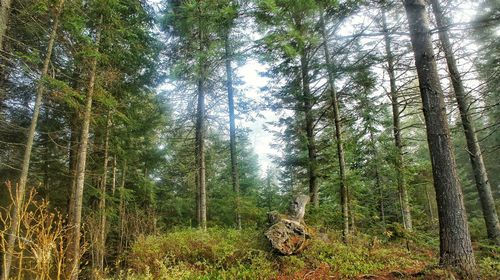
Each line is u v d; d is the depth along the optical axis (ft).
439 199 21.61
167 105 46.09
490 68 35.04
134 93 42.83
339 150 38.81
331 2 28.63
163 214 58.90
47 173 43.34
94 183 46.47
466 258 20.10
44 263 11.67
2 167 39.32
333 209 39.99
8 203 38.06
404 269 25.59
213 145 60.54
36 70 31.86
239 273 24.53
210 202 54.29
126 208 44.62
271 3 24.75
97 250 31.60
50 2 27.12
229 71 52.19
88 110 33.60
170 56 45.16
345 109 47.24
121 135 42.86
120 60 37.45
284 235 27.86
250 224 46.83
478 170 34.53
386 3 32.50
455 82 35.94
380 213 57.72
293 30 28.09
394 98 48.08
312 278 24.14
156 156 47.78
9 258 20.95
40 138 42.39
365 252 29.68
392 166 45.09
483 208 33.83
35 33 31.45
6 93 35.58
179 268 26.45
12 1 28.91
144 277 24.45
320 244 29.60
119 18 33.99
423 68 23.35
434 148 22.21
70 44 31.30
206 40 37.88
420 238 40.01
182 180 66.90
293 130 49.93
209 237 31.42
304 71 43.88
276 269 25.80
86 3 31.91
